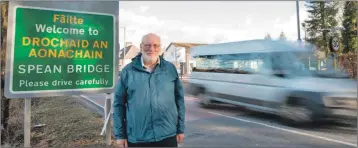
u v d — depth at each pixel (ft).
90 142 20.94
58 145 20.07
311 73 28.71
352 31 76.13
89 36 19.12
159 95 10.89
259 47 31.30
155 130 10.84
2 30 18.49
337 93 24.76
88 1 19.03
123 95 11.19
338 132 23.79
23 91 17.26
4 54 18.60
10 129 21.98
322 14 84.84
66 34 18.42
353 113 25.07
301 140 21.66
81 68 18.93
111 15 19.77
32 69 17.49
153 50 11.00
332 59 33.81
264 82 30.01
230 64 35.55
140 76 10.91
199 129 25.55
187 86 43.29
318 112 24.41
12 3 16.90
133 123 10.87
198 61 42.04
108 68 19.76
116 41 20.01
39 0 17.58
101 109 38.91
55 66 18.15
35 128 24.93
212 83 38.19
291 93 26.43
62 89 18.35
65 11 18.34
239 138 22.34
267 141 21.50
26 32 17.29
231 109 36.35
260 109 30.35
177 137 11.74
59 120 28.76
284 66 28.71
